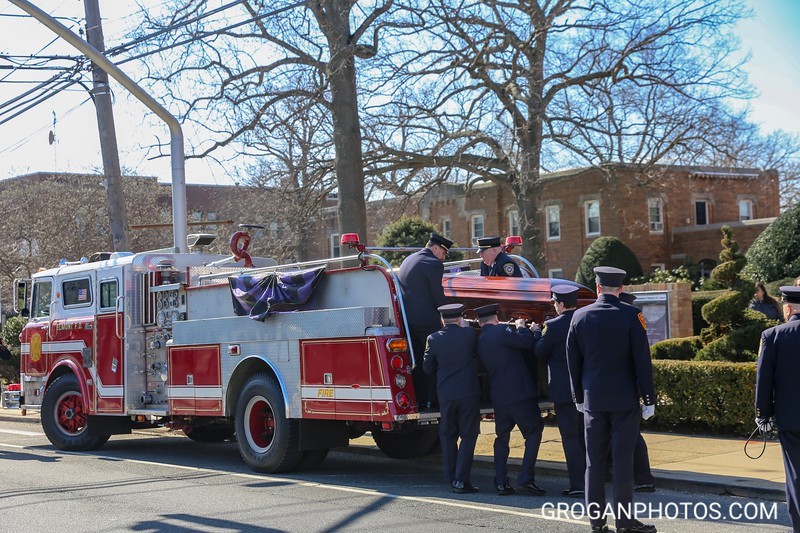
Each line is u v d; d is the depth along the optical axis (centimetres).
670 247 3725
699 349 1313
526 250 2339
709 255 3606
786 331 631
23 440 1456
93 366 1243
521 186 2214
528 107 2170
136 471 1064
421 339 912
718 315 1278
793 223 2244
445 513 769
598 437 677
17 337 2302
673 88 2155
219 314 1094
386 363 871
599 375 672
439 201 4269
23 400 1373
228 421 1140
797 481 624
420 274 909
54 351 1313
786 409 625
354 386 897
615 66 2164
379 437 1137
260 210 2192
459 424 875
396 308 897
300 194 2116
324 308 970
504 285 969
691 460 967
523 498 840
